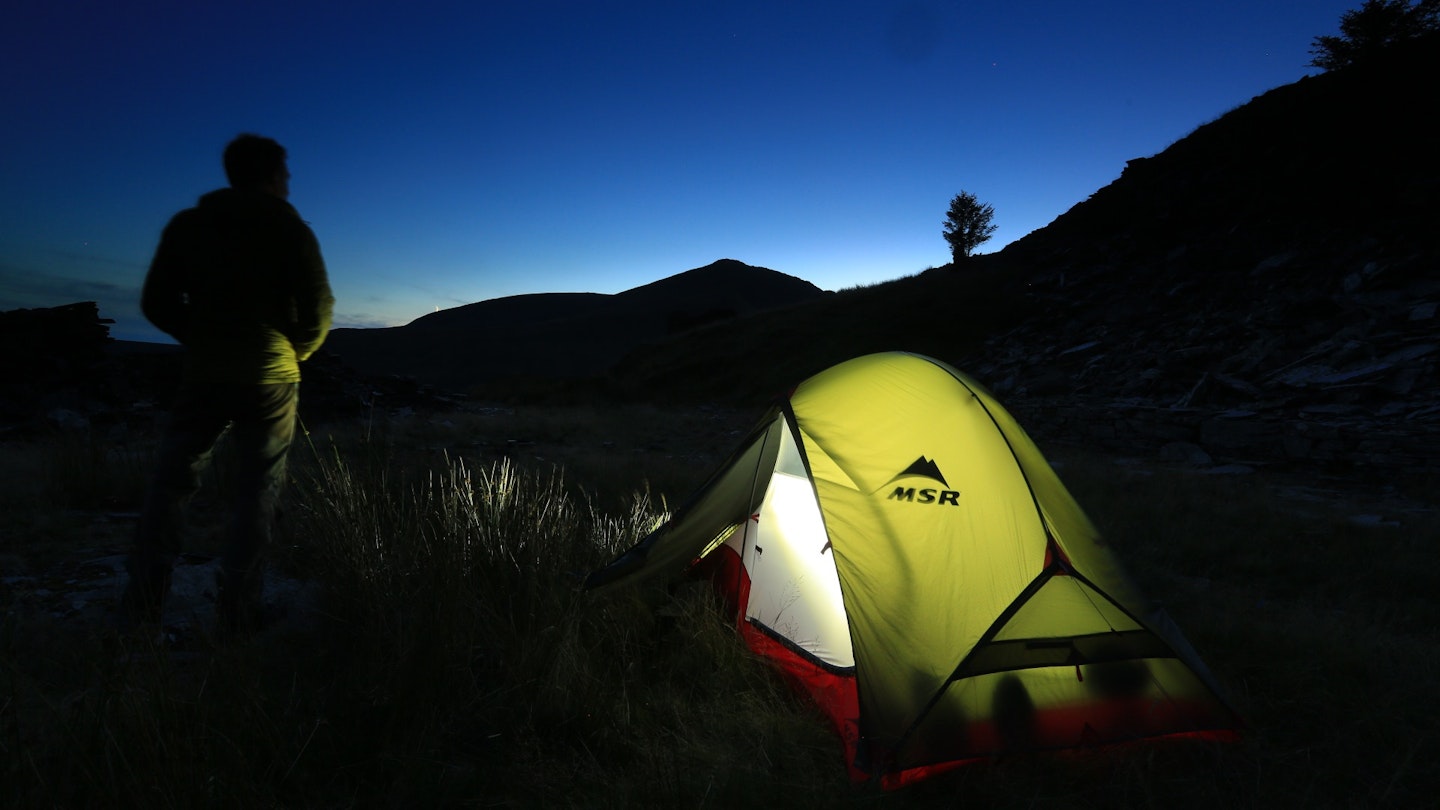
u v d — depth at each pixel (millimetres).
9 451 7945
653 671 3391
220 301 3307
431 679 2846
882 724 2684
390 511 4207
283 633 3461
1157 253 23859
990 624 2881
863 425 3596
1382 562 5535
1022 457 3336
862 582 3045
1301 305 14961
